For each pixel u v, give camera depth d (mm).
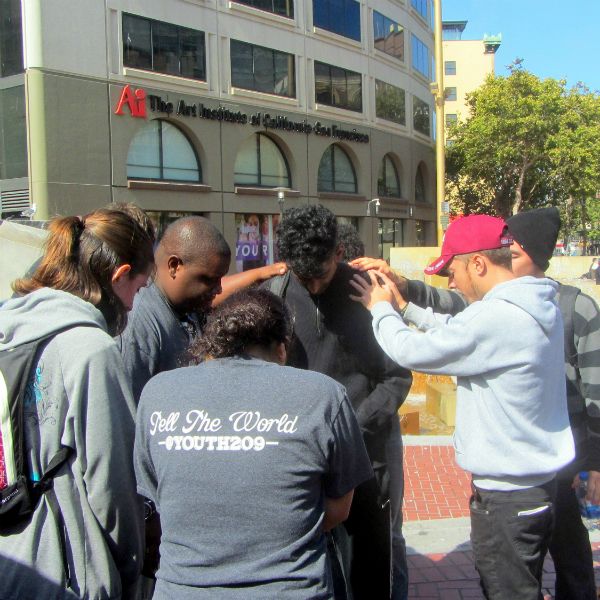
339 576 2414
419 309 2814
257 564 1705
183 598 1703
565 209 48844
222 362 1909
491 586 2447
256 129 26125
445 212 20391
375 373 2926
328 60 29719
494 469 2371
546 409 2389
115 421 1940
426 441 6836
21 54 19312
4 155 20062
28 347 1928
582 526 3145
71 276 2109
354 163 32188
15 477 1896
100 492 1919
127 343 2482
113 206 2545
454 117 77562
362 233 32688
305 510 1763
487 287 2559
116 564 2014
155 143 22766
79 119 20031
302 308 2857
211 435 1768
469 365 2336
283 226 2742
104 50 20672
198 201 23875
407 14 36750
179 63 23109
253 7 25812
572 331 2990
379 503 2844
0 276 4816
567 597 3174
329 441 1786
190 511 1747
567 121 39812
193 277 2596
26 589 1879
